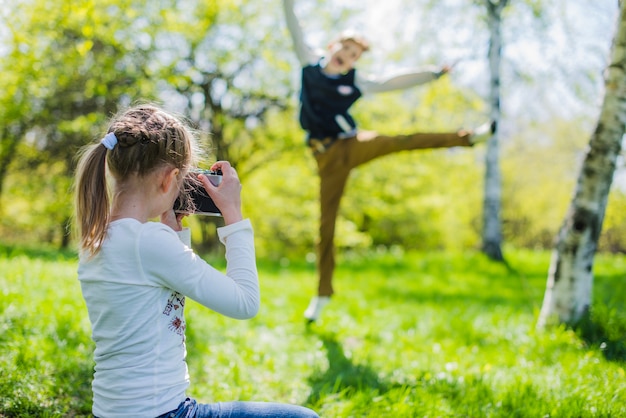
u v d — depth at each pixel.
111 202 1.76
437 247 27.86
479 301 7.75
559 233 4.91
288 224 17.50
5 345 3.39
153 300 1.66
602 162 4.67
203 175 1.86
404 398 3.30
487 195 13.40
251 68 12.77
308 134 4.98
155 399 1.62
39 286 5.02
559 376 3.73
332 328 5.38
